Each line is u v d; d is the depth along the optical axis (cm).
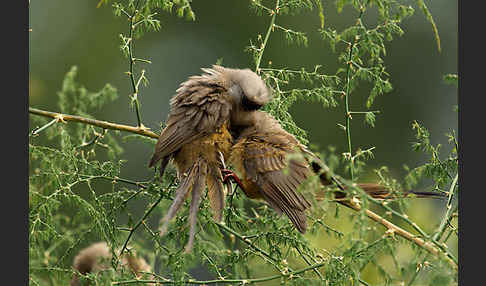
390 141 2150
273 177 967
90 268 1177
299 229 939
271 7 2064
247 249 1034
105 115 2211
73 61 2288
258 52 1134
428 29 2245
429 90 2217
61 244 1068
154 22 1026
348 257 845
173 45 2355
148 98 2291
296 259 1058
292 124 1099
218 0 2373
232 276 1041
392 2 974
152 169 1127
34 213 989
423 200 1374
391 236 888
